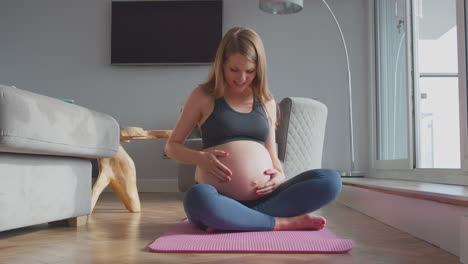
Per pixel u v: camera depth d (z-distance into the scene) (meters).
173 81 5.40
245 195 1.76
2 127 1.41
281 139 3.25
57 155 1.88
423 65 3.62
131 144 5.36
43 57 5.50
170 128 5.37
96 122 2.05
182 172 3.80
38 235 1.75
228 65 1.73
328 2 5.35
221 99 1.83
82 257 1.28
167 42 5.36
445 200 1.37
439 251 1.38
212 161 1.72
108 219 2.34
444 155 3.23
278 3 4.25
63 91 5.47
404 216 1.82
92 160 3.32
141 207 3.11
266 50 5.34
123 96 5.43
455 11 2.98
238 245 1.41
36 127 1.55
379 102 4.96
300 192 1.75
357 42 5.30
